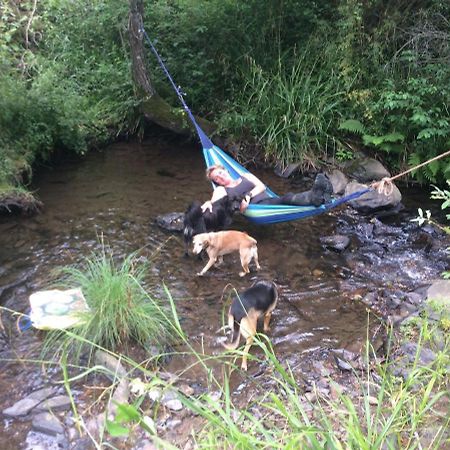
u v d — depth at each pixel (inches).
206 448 106.9
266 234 267.0
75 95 342.0
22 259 233.6
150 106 345.1
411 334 189.9
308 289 223.6
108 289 183.0
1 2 413.1
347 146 337.7
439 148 314.0
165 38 374.6
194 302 210.2
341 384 168.4
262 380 170.1
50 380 168.1
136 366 117.2
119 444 145.3
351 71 332.2
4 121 292.5
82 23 391.9
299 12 363.9
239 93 356.8
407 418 124.8
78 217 269.9
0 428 151.3
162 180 314.0
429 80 314.2
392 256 252.4
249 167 339.9
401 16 335.0
